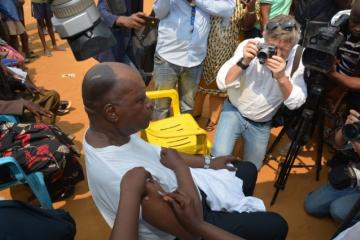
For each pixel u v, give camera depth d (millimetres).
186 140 2906
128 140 1613
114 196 1519
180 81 3570
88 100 1461
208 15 3227
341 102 3219
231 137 2957
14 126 2789
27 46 5707
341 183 2498
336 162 2992
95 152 1533
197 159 2094
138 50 3311
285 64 2631
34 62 5676
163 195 1469
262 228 1850
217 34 3406
